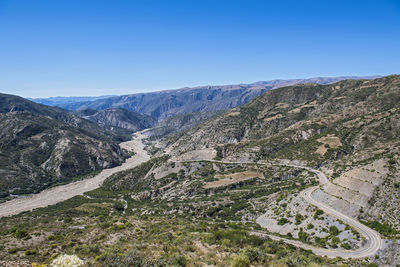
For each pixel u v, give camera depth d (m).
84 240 39.97
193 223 61.59
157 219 67.00
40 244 38.50
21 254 32.91
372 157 89.69
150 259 24.81
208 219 82.44
